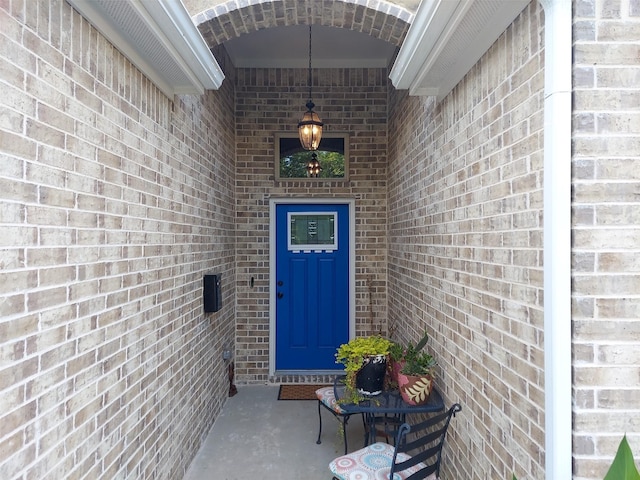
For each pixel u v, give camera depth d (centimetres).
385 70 434
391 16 230
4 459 106
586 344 119
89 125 148
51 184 126
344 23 247
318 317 442
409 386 236
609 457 118
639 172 120
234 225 430
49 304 125
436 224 252
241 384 432
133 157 185
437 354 248
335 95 436
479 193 183
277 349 440
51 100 127
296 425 339
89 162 148
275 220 441
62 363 131
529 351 139
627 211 120
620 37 121
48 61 125
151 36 170
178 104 247
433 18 162
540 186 133
